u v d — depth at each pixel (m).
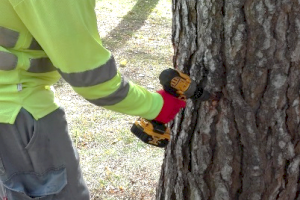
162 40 7.24
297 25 1.86
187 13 2.08
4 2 1.63
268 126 2.05
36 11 1.58
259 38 1.90
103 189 3.76
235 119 2.07
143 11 8.59
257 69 1.95
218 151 2.18
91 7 1.65
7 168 1.87
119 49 6.79
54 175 1.92
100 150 4.28
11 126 1.80
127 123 4.73
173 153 2.40
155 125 1.91
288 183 2.17
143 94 1.79
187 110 2.22
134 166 4.05
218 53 2.00
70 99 5.21
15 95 1.77
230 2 1.90
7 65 1.71
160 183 2.63
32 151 1.83
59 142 1.90
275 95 1.98
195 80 2.10
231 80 2.01
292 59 1.91
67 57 1.61
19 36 1.70
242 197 2.22
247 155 2.12
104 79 1.67
